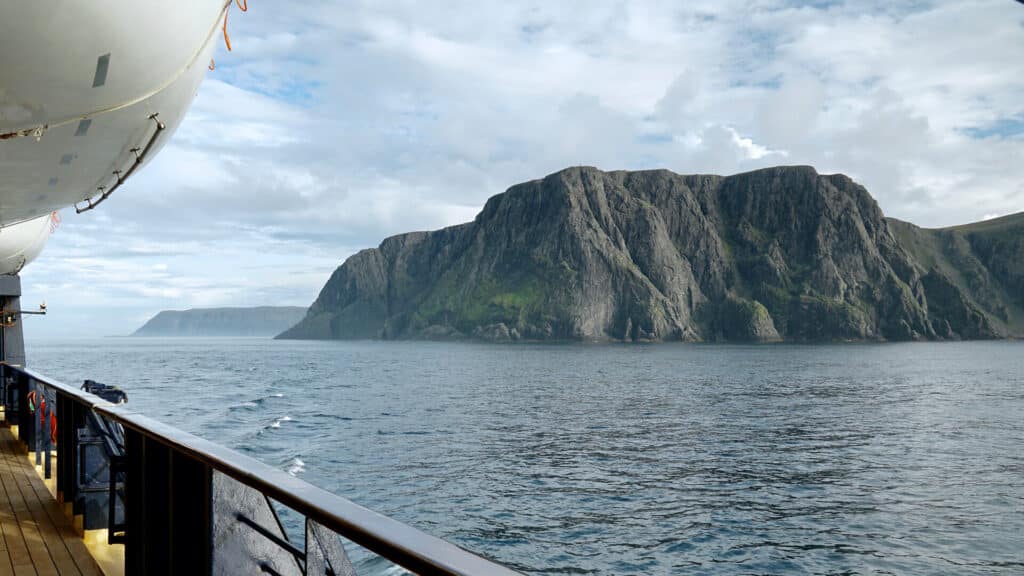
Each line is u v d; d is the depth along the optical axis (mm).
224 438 33812
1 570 4406
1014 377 104000
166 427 2818
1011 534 22188
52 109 4965
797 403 65312
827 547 20344
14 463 7945
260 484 1748
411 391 71312
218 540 2430
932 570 18766
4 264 13164
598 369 124062
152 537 3105
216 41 5840
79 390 4797
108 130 5586
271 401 55219
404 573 13148
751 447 39281
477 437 39469
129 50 4805
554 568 17422
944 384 91000
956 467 34156
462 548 1093
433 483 25719
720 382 93188
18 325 13977
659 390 79062
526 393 72688
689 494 26609
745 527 22094
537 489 26078
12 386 11031
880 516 24250
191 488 2658
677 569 17781
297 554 2090
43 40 4371
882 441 42750
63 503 5727
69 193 6695
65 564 4535
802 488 28594
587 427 46312
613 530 20922
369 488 24469
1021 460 36281
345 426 41250
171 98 5711
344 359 161250
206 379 81438
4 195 6398
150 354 187875
